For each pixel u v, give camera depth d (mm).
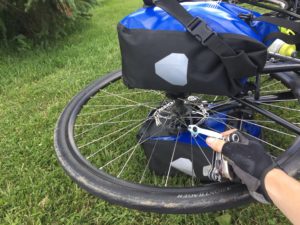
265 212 1599
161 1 1220
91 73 3113
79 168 1486
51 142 2189
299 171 1262
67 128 1765
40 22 4012
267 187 1021
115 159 1866
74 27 4570
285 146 1890
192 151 1607
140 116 2291
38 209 1736
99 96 2281
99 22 4938
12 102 2766
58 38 4176
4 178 1946
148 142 1709
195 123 1652
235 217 1598
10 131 2359
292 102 2170
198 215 1603
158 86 1252
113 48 3719
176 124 1664
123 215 1652
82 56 3574
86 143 2119
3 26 3781
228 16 1273
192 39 1156
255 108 1564
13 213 1730
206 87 1188
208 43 1121
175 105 1664
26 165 2035
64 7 3758
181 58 1168
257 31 1379
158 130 1728
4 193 1831
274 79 2086
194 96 1727
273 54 1356
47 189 1840
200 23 1141
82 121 2307
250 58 1136
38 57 3633
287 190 979
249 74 1147
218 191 1270
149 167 1803
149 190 1333
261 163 1073
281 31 1424
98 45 3865
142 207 1299
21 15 4004
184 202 1268
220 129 1652
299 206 937
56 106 2611
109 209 1696
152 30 1211
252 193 1104
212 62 1150
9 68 3385
